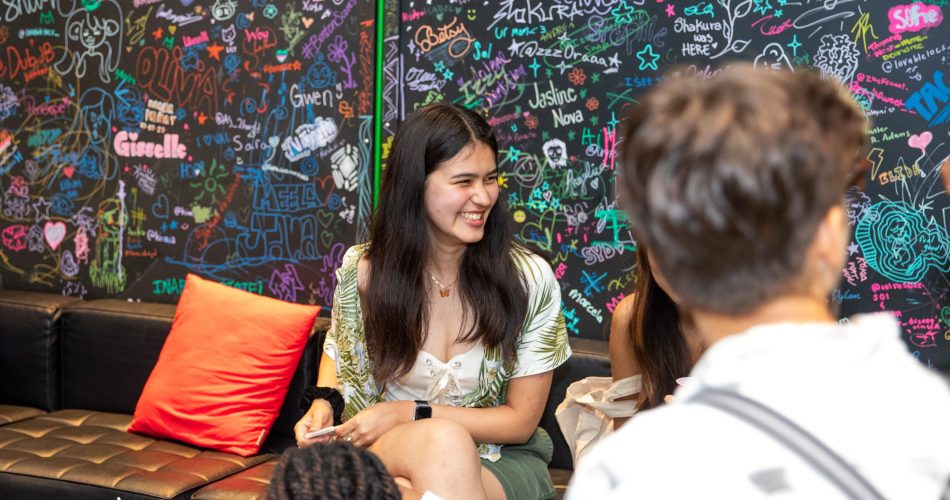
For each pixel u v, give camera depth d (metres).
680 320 1.86
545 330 2.17
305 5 3.13
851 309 2.68
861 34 2.60
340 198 3.14
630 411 2.02
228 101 3.25
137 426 2.83
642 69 2.79
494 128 2.96
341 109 3.12
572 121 2.88
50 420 2.98
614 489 0.62
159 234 3.38
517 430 2.12
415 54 3.03
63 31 3.43
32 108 3.49
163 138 3.34
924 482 0.60
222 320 2.85
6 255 3.56
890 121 2.60
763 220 0.62
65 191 3.47
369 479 0.75
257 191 3.24
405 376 2.16
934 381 0.64
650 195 0.66
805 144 0.62
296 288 3.22
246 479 2.50
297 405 2.88
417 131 2.06
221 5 3.23
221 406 2.74
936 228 2.58
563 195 2.91
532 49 2.90
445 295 2.17
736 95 0.65
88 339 3.12
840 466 0.58
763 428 0.59
